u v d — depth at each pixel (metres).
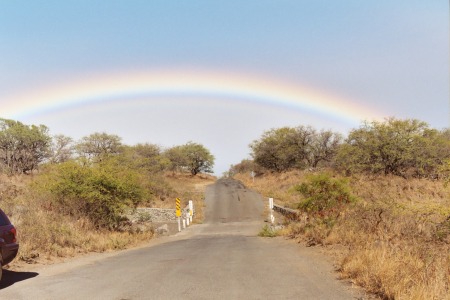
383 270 7.21
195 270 9.71
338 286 7.52
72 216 19.81
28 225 14.87
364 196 21.00
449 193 11.39
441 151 37.38
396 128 39.09
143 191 22.77
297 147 71.44
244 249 14.51
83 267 11.00
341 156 42.78
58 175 20.78
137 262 11.73
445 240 9.61
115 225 22.62
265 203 47.81
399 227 10.96
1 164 56.34
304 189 18.17
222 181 84.31
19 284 8.49
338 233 13.55
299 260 10.91
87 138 64.75
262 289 7.40
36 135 59.19
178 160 90.94
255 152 76.31
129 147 67.19
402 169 39.72
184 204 46.62
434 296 5.87
